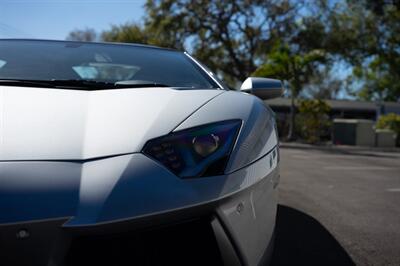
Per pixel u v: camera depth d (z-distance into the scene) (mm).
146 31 26844
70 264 1018
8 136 1157
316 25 23625
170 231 1126
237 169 1276
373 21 24625
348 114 31359
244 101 1622
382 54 24656
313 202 3918
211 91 1690
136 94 1536
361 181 5500
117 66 2146
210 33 24688
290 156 10242
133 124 1276
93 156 1145
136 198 1083
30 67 1968
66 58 2158
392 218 3320
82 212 1024
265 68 18875
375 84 35500
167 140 1238
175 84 2016
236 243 1202
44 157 1108
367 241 2676
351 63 24844
